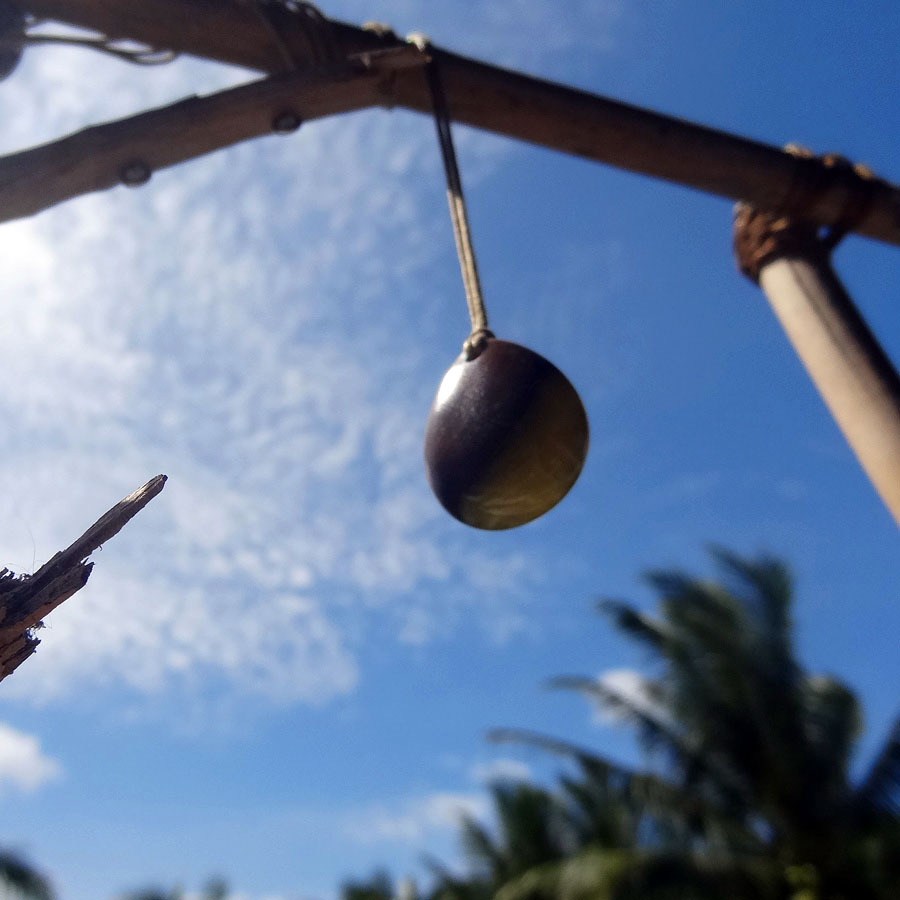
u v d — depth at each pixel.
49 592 1.02
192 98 1.89
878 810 10.69
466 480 1.58
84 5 1.94
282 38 2.08
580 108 2.45
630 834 11.20
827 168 2.58
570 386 1.63
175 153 1.90
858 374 2.42
